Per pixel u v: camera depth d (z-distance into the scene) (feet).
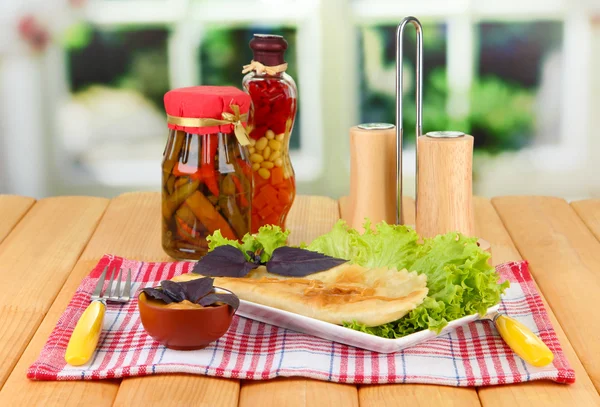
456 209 4.22
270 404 3.44
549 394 3.48
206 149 4.29
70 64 8.92
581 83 8.93
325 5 8.77
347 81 8.94
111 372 3.53
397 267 3.94
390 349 3.62
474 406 3.43
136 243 4.66
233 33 8.87
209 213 4.33
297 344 3.67
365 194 4.45
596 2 8.73
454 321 3.68
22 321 3.91
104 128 9.11
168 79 8.99
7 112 8.98
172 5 8.79
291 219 4.99
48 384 3.52
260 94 4.56
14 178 9.20
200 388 3.50
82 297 4.00
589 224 4.89
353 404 3.44
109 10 8.79
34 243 4.65
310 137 9.09
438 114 9.08
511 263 4.25
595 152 9.11
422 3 8.79
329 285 3.80
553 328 3.80
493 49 8.89
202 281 3.69
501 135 9.12
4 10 8.73
